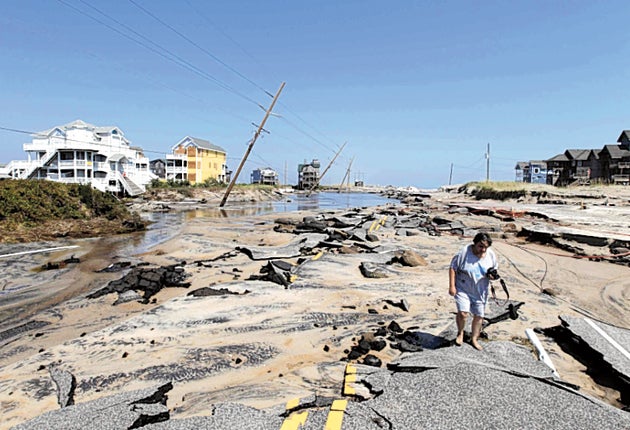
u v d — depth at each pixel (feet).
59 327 26.27
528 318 24.61
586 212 83.92
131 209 126.62
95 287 36.40
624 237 50.65
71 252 53.57
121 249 56.18
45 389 17.03
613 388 16.71
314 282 34.37
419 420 12.46
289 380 17.01
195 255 50.14
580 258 47.09
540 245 55.62
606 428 12.14
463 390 14.10
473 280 18.43
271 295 30.58
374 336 22.13
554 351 20.04
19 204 67.77
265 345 21.67
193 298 29.89
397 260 44.27
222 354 20.58
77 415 13.23
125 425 12.53
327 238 58.23
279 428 12.18
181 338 22.71
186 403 15.49
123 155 168.35
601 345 18.84
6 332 25.38
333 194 315.58
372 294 31.09
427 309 27.43
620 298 31.53
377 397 13.98
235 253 49.75
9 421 14.66
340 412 12.96
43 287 36.27
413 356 17.53
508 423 12.32
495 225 71.61
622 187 124.98
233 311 27.02
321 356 20.34
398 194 266.98
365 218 87.81
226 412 13.26
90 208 80.64
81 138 152.46
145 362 19.72
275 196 235.20
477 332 18.76
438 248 53.62
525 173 259.19
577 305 29.37
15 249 54.95
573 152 194.59
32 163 149.07
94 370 18.90
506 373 15.49
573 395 14.06
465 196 174.19
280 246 51.85
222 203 139.33
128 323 24.94
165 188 178.29
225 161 267.59
